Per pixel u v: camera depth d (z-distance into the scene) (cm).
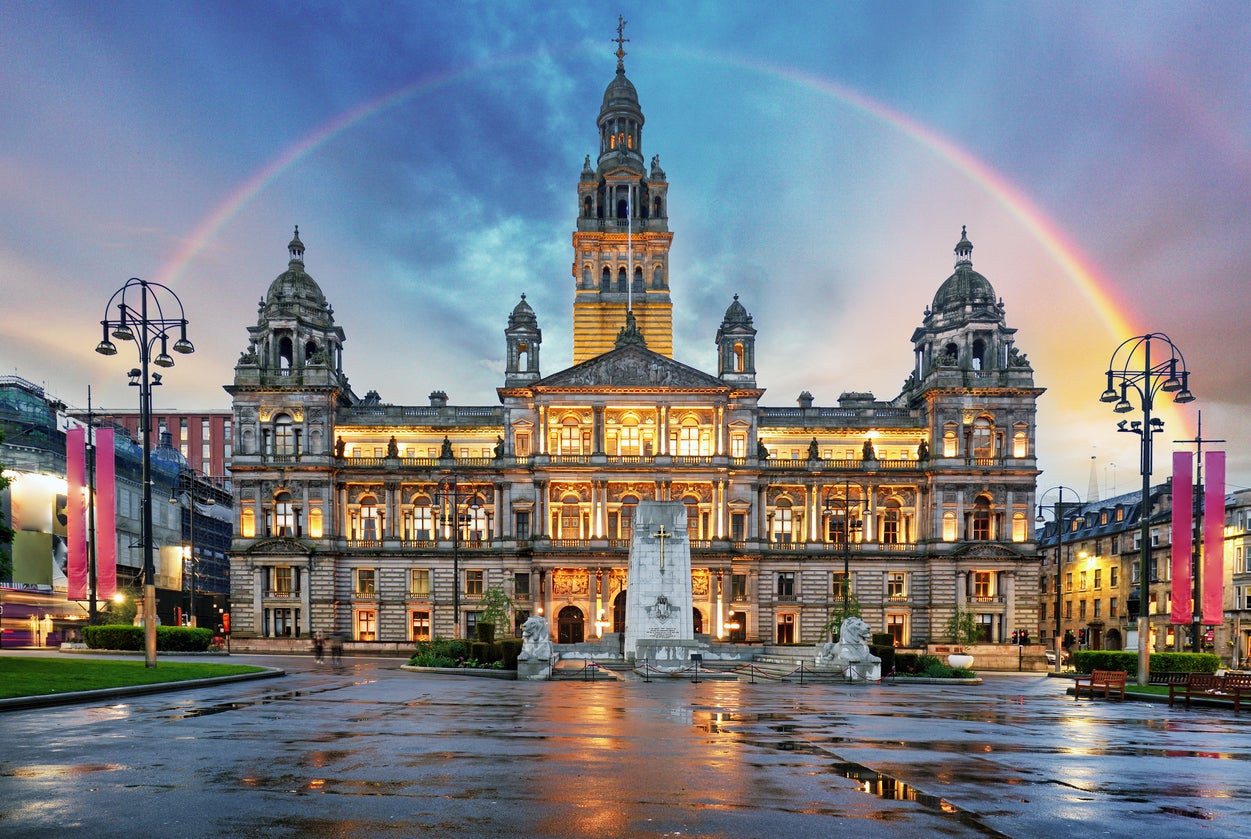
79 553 6675
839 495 10094
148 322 4631
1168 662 5294
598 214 12119
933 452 9962
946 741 2353
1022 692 4559
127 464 10512
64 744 2114
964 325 10150
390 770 1791
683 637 6100
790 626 9912
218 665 4625
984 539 9812
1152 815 1502
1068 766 1967
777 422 10550
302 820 1380
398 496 10031
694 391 9850
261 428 9912
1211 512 6044
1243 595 8825
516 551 9712
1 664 3853
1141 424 5559
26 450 8850
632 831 1341
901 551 9925
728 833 1334
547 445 9875
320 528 9756
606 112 12475
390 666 6003
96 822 1359
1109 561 11025
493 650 5788
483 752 2031
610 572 9562
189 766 1820
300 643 8994
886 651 5569
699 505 9825
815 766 1903
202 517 12619
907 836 1334
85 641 6612
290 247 10688
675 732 2455
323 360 10019
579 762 1906
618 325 11625
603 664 5991
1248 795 1681
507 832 1323
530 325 10219
